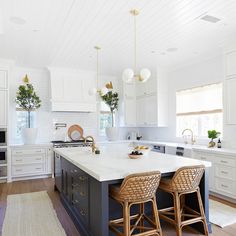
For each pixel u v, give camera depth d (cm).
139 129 723
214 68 471
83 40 378
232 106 390
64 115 614
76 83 590
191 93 531
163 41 388
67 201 337
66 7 271
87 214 245
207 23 317
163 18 302
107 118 683
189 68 534
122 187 199
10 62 493
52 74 564
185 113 545
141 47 416
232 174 356
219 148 411
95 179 223
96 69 589
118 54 461
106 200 209
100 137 663
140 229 251
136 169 223
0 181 492
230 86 392
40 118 585
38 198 391
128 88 660
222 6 272
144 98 632
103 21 309
